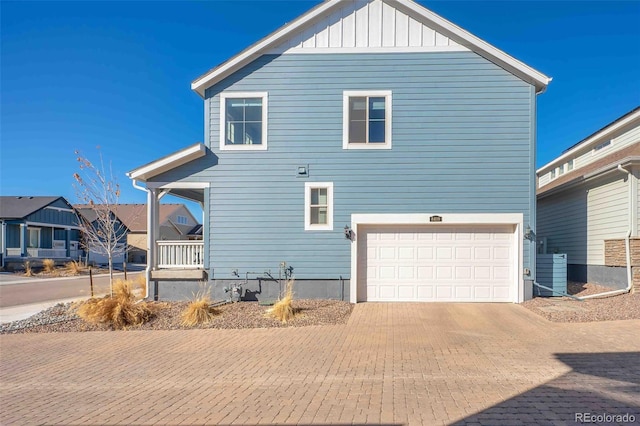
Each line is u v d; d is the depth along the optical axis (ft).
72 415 15.64
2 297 51.75
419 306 36.63
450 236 38.78
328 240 38.99
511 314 32.94
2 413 15.94
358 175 39.01
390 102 38.96
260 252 39.34
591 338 25.29
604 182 44.14
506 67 38.29
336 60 39.52
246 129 40.04
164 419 15.11
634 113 50.78
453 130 38.60
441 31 38.91
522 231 37.86
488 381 18.22
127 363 22.29
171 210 147.13
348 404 16.02
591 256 46.57
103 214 48.06
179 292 39.70
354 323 30.73
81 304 35.24
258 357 22.80
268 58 39.88
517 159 38.22
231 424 14.55
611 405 15.47
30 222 95.96
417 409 15.38
